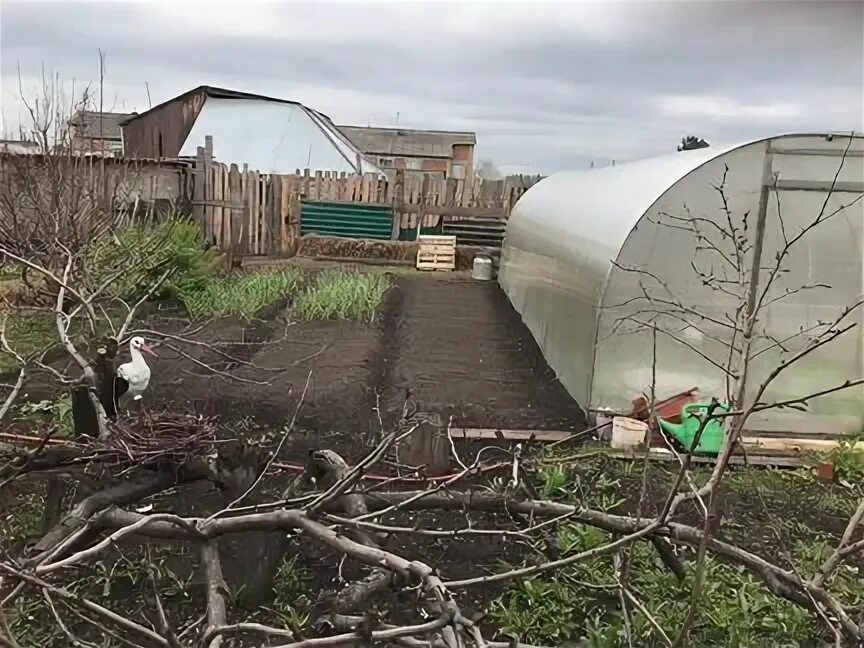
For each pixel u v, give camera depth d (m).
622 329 6.37
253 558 3.74
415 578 2.25
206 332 9.09
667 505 2.78
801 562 4.23
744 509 4.98
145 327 8.95
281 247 15.85
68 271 4.78
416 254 16.02
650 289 6.34
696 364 6.43
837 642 2.63
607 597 3.84
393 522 4.48
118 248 9.32
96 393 4.11
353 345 8.82
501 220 16.67
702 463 5.57
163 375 7.19
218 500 4.51
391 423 6.16
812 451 5.98
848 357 6.44
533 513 3.37
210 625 2.85
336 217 16.22
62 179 8.55
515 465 3.25
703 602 3.73
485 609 3.75
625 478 5.29
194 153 20.16
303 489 4.16
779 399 6.49
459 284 14.27
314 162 20.73
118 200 11.22
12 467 3.41
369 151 34.22
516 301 11.78
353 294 10.74
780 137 6.19
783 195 6.27
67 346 4.25
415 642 2.56
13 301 9.56
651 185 6.69
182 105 22.00
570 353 7.36
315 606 3.55
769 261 6.35
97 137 12.61
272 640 3.37
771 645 3.49
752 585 3.91
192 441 3.63
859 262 6.36
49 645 3.34
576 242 7.65
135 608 3.65
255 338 8.97
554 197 10.86
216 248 13.67
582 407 6.76
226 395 6.64
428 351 8.90
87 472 3.64
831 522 4.85
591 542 4.12
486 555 4.21
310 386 7.08
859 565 4.26
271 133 21.23
